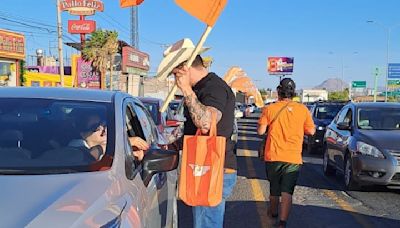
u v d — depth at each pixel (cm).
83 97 395
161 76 361
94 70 4316
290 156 586
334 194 870
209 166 347
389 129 951
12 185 271
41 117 365
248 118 4769
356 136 903
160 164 352
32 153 329
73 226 237
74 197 262
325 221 675
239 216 695
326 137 1114
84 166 314
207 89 365
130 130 410
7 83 2600
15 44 2598
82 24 4128
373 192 891
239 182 985
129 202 298
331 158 1046
